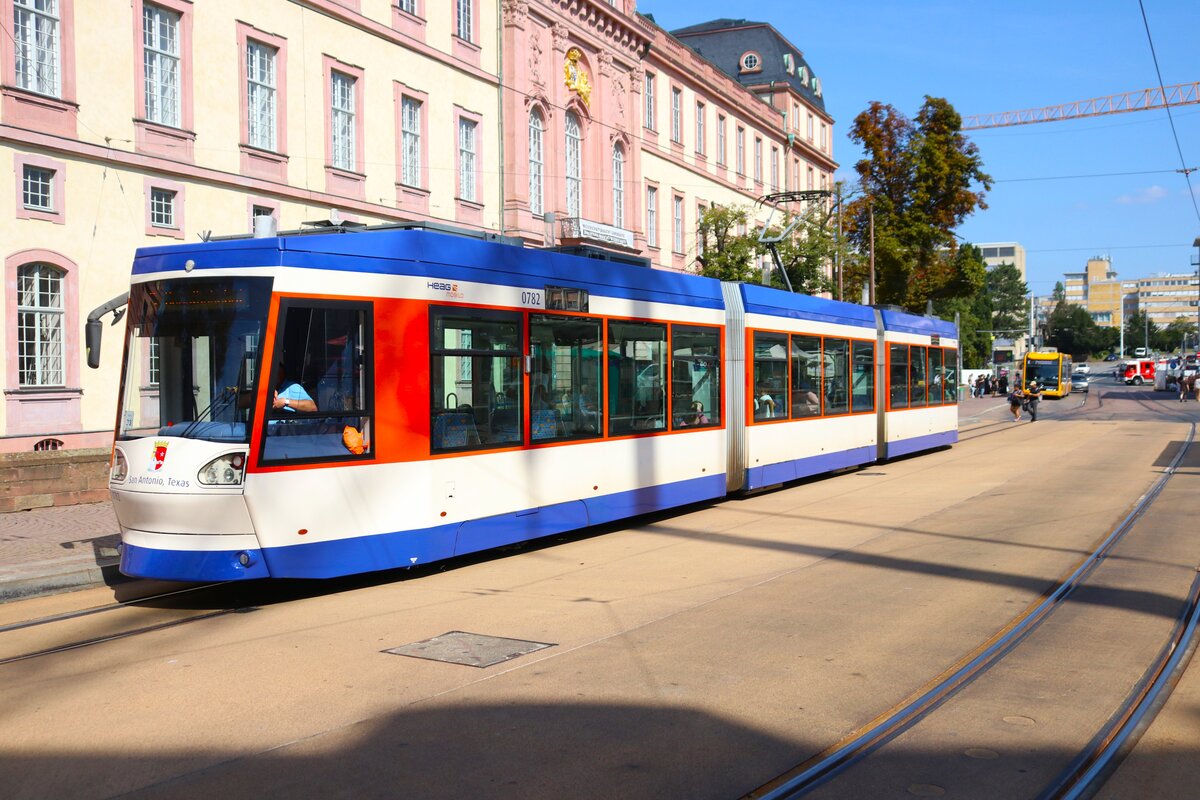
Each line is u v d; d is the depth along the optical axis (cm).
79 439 2041
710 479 1596
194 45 2250
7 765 561
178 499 920
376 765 547
